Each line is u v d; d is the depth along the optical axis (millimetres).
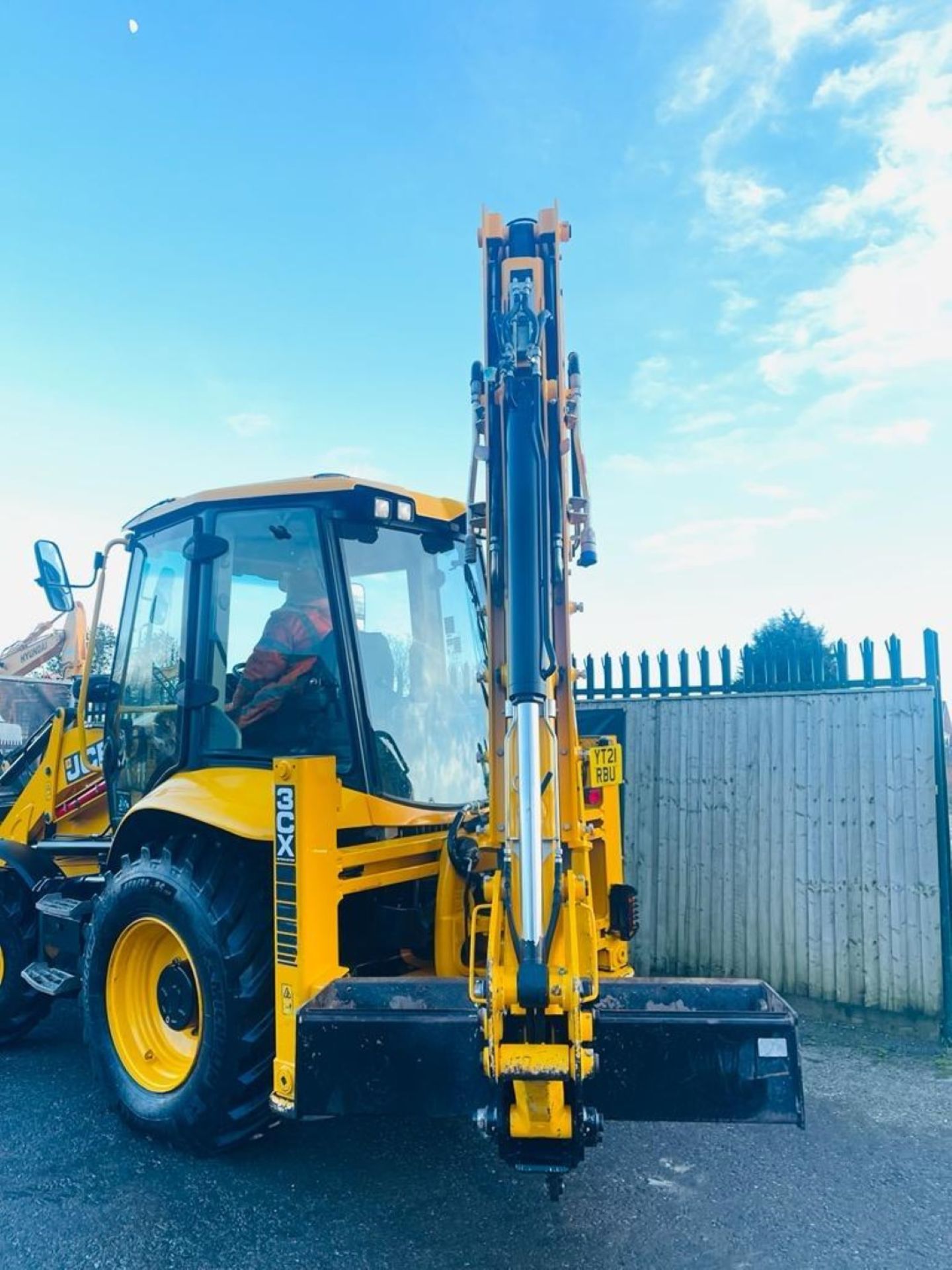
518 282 3117
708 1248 3057
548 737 2895
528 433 3061
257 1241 3068
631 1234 3137
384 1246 3047
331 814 3373
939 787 5391
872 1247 3068
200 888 3588
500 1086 2662
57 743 5258
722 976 5926
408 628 4262
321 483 3924
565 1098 2648
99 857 4895
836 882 5625
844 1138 3893
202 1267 2930
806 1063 4844
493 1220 3207
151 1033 3928
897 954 5414
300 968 3205
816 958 5648
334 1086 2971
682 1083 2727
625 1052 2754
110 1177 3490
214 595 4133
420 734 4195
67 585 4957
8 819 5445
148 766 4578
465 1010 2979
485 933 3559
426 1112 2900
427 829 4082
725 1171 3584
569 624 3254
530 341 3062
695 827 6059
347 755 3797
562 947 2705
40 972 4691
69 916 4418
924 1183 3504
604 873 4039
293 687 3928
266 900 3613
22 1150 3729
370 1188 3422
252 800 3664
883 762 5559
